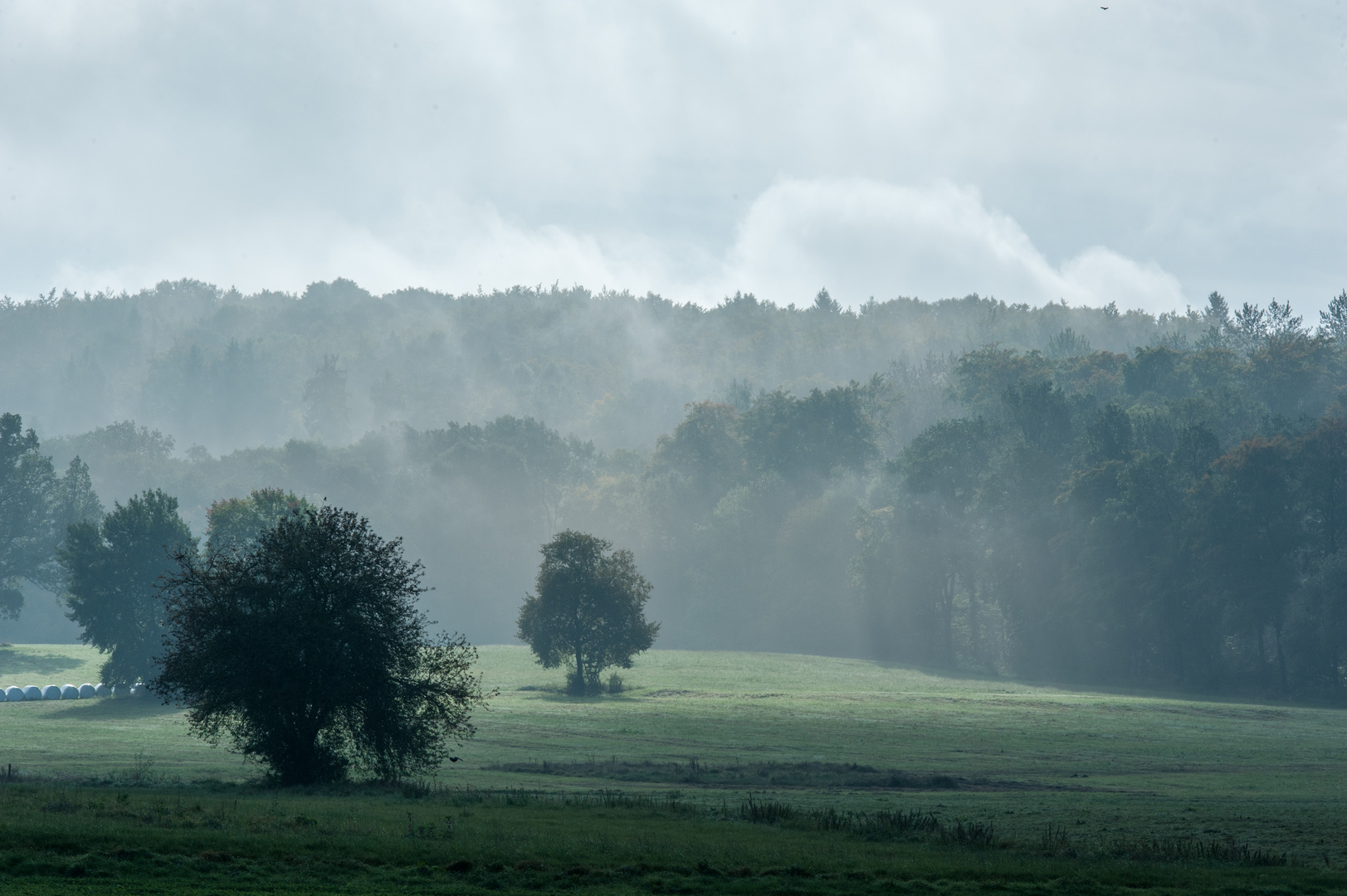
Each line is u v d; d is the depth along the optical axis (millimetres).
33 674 109750
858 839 24766
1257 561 101812
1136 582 110312
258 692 34469
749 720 69125
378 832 21578
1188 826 28312
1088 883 19750
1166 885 19906
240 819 22562
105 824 20875
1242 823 29047
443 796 31625
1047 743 59031
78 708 85500
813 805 32906
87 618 91938
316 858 19328
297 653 34812
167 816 22562
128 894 16344
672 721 68188
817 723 68438
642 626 92875
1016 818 29969
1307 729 69625
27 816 21328
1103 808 32531
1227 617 102750
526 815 26734
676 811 29109
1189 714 78000
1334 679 98562
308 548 35719
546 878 18641
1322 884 20156
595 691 92875
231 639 34562
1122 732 65875
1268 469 104375
